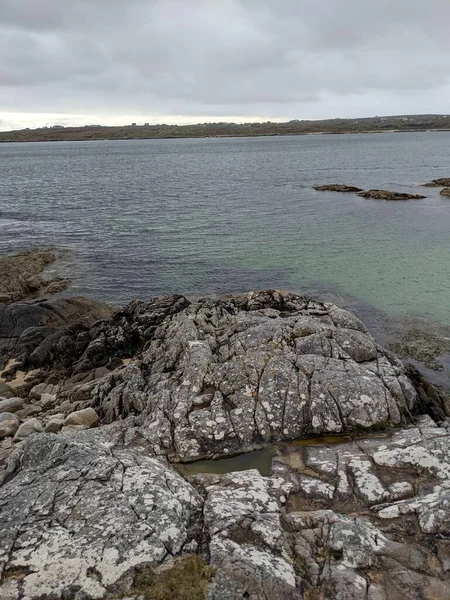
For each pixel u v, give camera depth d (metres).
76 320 22.52
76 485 8.55
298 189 62.50
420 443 10.20
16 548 7.17
